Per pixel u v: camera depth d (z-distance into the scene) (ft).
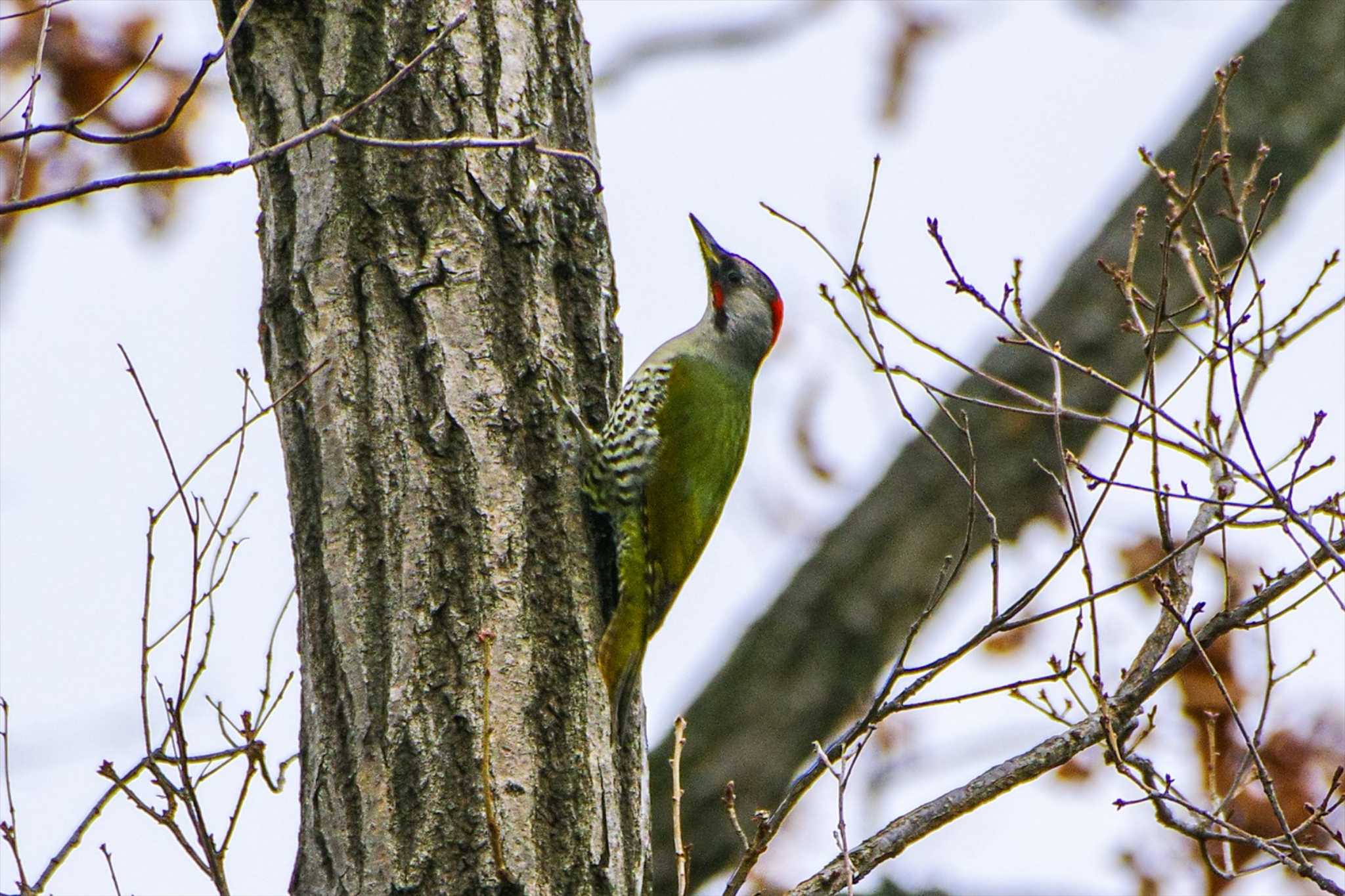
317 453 33.17
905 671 29.89
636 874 32.63
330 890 30.60
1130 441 31.22
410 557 32.09
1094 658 31.96
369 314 33.73
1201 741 46.09
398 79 29.63
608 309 36.81
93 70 48.67
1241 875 32.27
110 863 28.68
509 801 30.83
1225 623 32.60
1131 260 34.63
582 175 36.81
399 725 30.99
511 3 36.68
